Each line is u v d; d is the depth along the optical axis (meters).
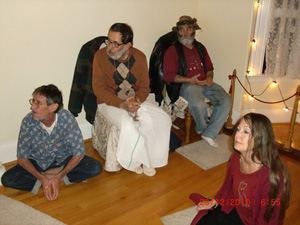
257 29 3.19
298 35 3.10
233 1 3.19
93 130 2.75
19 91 2.44
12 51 2.30
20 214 1.85
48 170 2.12
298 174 2.46
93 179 2.31
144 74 2.49
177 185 2.25
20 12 2.25
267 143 1.21
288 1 3.01
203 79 3.11
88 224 1.80
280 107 3.58
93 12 2.66
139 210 1.95
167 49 3.02
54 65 2.57
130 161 2.23
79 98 2.62
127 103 2.28
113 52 2.24
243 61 3.24
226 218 1.42
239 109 3.41
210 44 3.58
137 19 3.01
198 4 3.57
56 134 2.00
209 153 2.77
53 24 2.45
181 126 3.33
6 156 2.50
